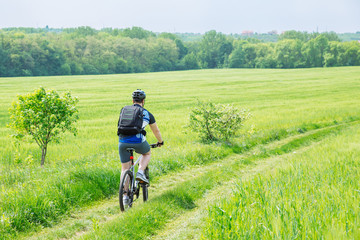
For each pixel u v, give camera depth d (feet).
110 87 200.13
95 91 173.99
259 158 35.65
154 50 540.11
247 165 32.35
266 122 65.87
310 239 12.44
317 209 15.44
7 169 29.58
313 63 526.57
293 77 273.54
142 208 17.67
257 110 91.56
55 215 18.58
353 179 21.17
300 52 539.29
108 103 118.21
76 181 22.59
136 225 15.75
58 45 445.37
